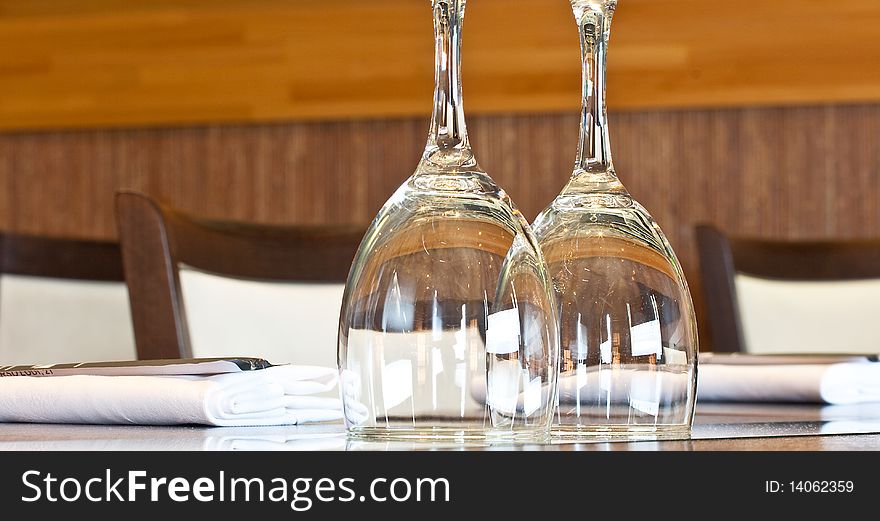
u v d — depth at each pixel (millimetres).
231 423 837
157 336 1655
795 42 4250
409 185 678
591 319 696
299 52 4590
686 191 4355
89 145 4797
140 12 4715
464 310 634
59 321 2174
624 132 4387
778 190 4312
